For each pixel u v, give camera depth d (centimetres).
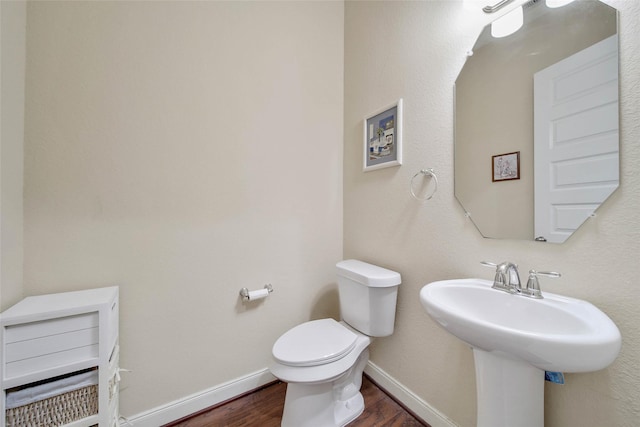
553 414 86
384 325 133
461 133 113
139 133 119
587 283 80
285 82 160
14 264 92
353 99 177
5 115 87
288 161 162
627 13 73
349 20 181
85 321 89
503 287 92
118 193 115
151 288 123
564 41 85
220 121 139
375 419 129
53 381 83
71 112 106
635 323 71
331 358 111
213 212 138
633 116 72
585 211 80
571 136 83
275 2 156
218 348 140
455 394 115
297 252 167
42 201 101
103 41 111
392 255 146
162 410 124
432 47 124
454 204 116
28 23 98
